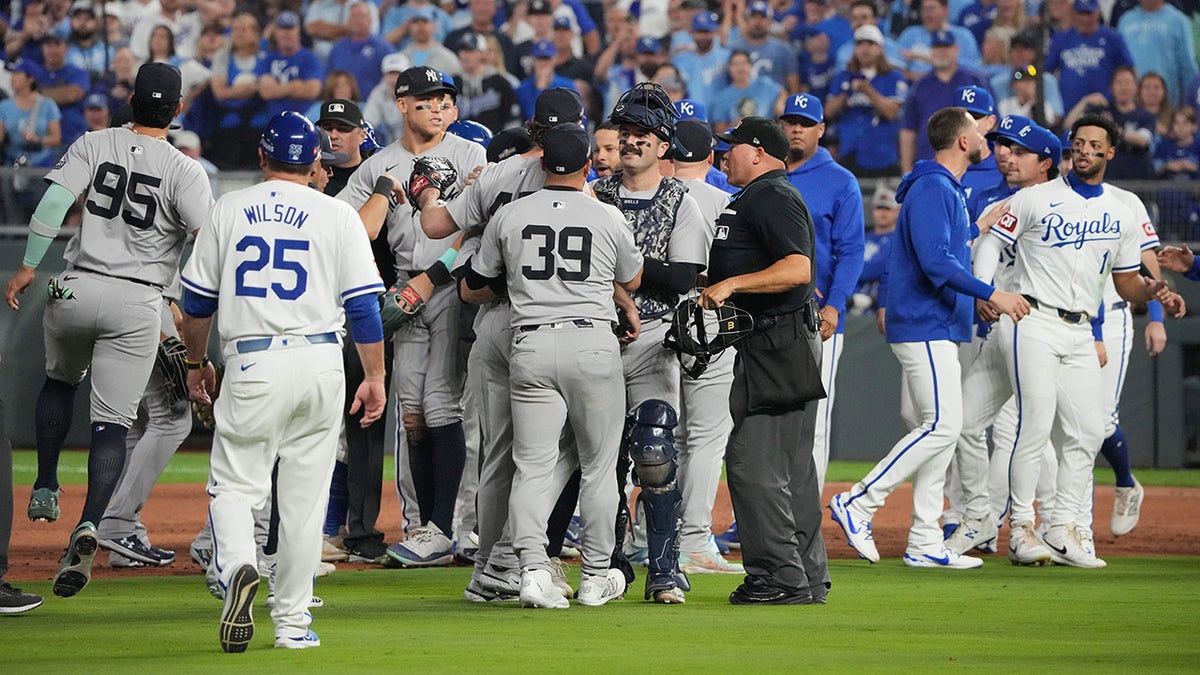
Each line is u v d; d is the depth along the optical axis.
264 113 66.06
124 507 27.95
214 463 18.19
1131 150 61.44
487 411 22.69
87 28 66.56
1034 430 29.84
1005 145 31.12
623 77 65.94
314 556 18.12
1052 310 29.81
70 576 22.48
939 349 29.14
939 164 29.16
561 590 23.00
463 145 28.58
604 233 21.20
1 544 21.03
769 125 22.53
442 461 28.50
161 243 24.55
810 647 18.39
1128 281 30.59
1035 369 29.69
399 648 18.03
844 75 62.81
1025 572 28.81
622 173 23.23
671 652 17.80
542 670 16.30
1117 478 36.00
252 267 17.91
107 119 64.94
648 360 23.19
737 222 22.28
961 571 28.89
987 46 64.06
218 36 66.69
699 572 27.27
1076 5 62.25
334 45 66.00
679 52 66.00
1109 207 29.91
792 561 22.84
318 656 17.39
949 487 34.56
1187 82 63.28
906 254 29.33
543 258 21.12
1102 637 19.61
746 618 21.25
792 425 22.69
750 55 64.50
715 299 21.25
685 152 24.98
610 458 21.91
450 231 23.45
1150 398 55.91
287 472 18.12
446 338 28.23
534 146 23.86
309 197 18.30
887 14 64.50
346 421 29.12
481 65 64.25
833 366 31.12
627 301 22.14
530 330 21.17
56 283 24.11
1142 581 27.17
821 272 30.89
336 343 18.23
